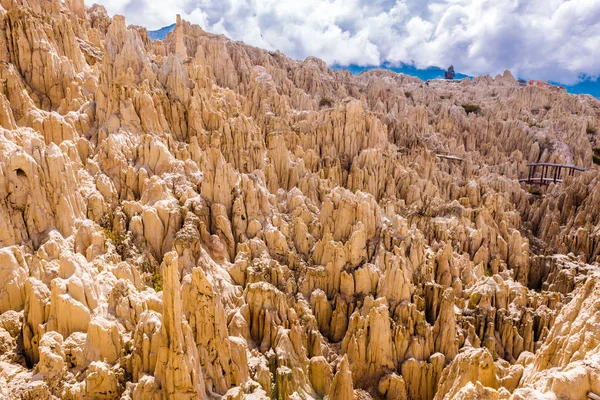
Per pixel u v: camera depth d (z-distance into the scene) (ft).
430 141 282.36
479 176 256.11
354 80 388.98
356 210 152.97
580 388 56.59
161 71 168.76
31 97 144.25
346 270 137.49
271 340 104.01
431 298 134.51
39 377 77.10
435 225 181.37
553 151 306.14
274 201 154.20
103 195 121.19
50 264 94.38
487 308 131.64
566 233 211.00
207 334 86.74
